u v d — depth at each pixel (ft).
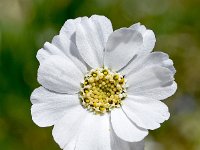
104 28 0.29
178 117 0.44
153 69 0.29
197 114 0.45
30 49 0.41
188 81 0.45
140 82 0.29
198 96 0.45
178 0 0.46
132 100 0.30
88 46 0.29
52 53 0.29
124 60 0.30
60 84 0.29
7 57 0.40
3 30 0.41
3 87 0.40
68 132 0.29
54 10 0.42
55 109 0.29
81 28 0.29
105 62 0.30
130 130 0.29
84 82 0.30
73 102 0.30
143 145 0.29
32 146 0.40
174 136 0.44
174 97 0.45
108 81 0.30
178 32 0.45
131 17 0.44
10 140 0.40
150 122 0.28
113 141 0.29
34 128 0.40
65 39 0.29
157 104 0.29
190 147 0.44
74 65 0.29
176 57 0.45
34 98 0.29
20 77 0.40
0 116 0.40
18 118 0.40
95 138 0.29
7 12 0.45
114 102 0.30
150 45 0.29
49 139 0.40
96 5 0.43
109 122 0.30
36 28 0.41
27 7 0.44
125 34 0.29
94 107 0.30
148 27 0.45
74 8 0.42
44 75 0.29
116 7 0.44
